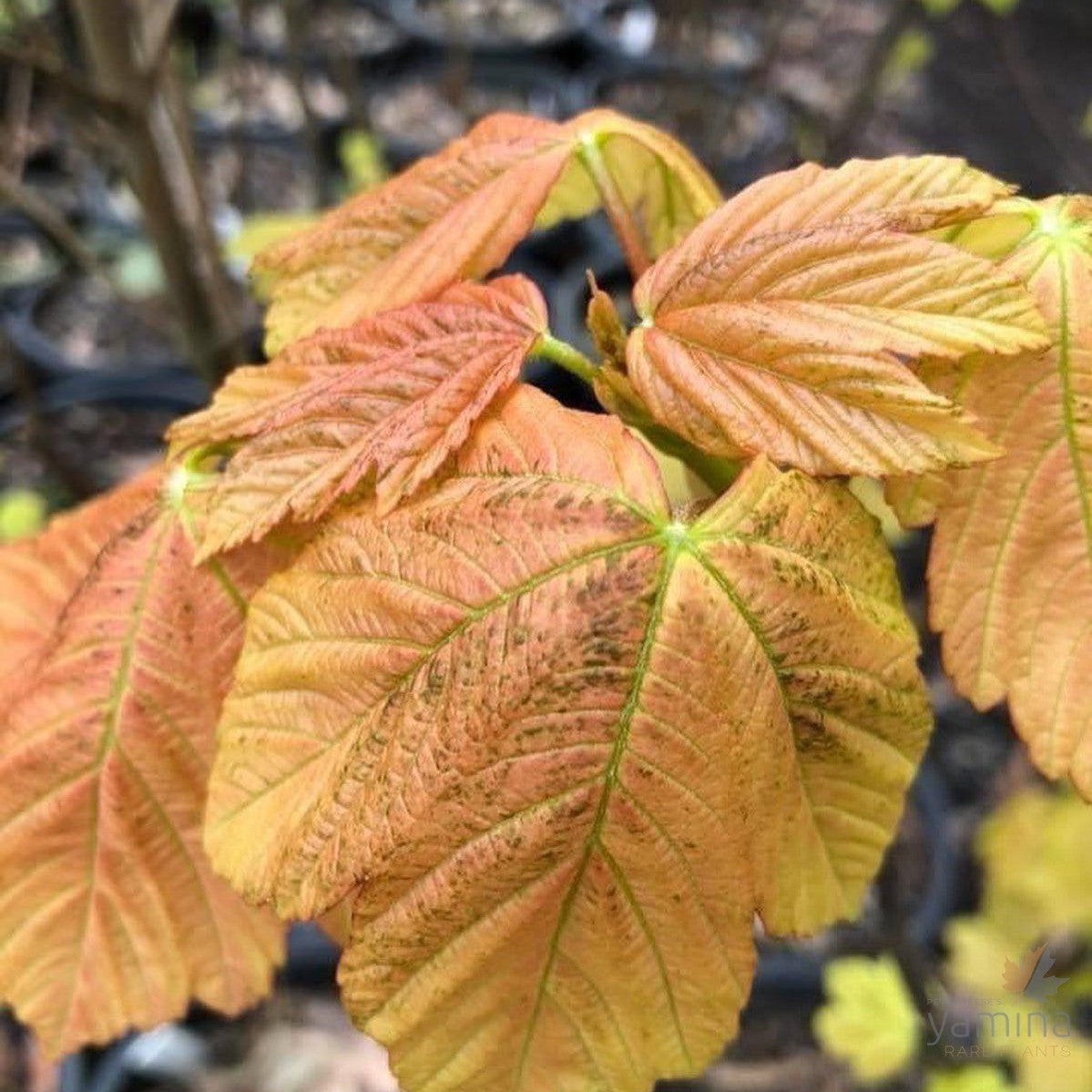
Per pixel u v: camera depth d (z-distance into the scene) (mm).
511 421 165
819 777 165
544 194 205
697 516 160
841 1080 438
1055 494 167
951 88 1014
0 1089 437
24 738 184
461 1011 157
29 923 184
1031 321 154
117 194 806
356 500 167
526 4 1072
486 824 151
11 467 665
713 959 161
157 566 187
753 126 908
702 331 166
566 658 149
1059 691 169
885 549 169
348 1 1030
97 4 333
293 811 158
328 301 206
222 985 192
